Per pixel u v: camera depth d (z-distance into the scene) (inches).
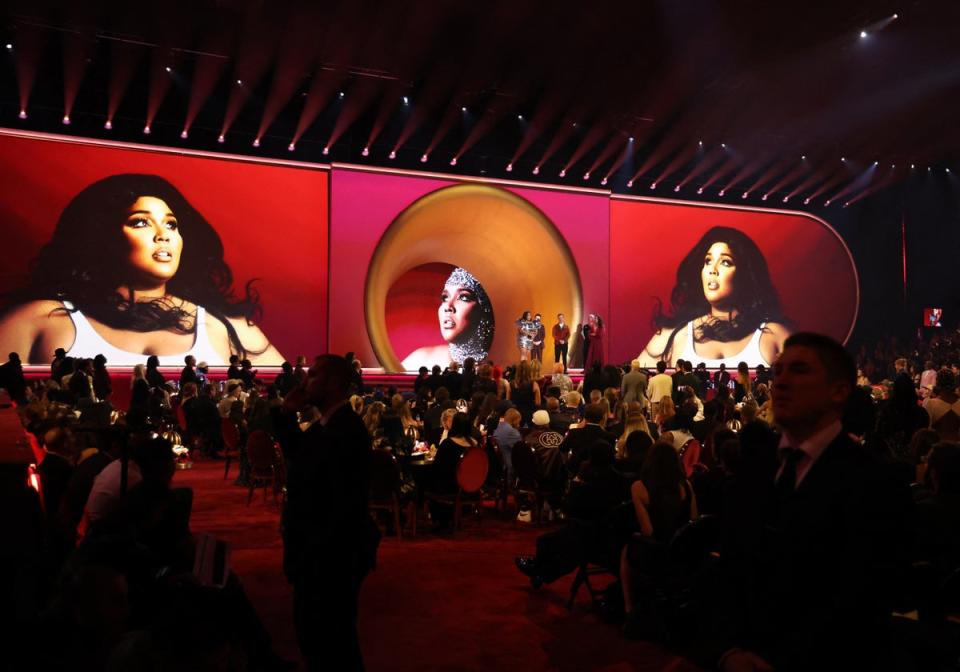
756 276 985.5
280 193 786.2
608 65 735.7
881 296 1045.2
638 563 208.5
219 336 755.4
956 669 129.6
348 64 709.9
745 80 772.0
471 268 1035.9
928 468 200.7
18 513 101.9
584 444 336.2
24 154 695.7
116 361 717.9
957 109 840.9
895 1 649.0
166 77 708.0
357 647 135.9
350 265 802.8
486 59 713.6
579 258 897.5
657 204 944.9
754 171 956.0
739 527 81.4
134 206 731.4
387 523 345.7
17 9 606.5
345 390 142.9
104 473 165.6
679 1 641.6
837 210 1033.5
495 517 385.7
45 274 697.6
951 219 1069.1
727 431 245.1
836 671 71.1
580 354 887.7
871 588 71.1
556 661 190.7
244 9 619.5
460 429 349.4
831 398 78.3
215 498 414.9
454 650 197.9
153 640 83.7
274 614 225.9
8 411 180.5
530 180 885.8
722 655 78.4
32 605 102.0
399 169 827.4
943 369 328.5
